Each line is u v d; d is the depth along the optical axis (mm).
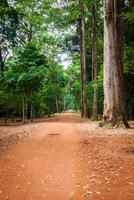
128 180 8906
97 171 9961
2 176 9469
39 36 50562
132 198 7453
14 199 7445
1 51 43844
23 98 34625
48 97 62844
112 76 23828
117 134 19625
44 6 40812
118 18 24422
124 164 10922
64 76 82062
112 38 23906
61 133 21094
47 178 9203
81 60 48938
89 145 15180
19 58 34031
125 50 29031
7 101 35625
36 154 12828
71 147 14570
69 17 44094
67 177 9289
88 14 43188
